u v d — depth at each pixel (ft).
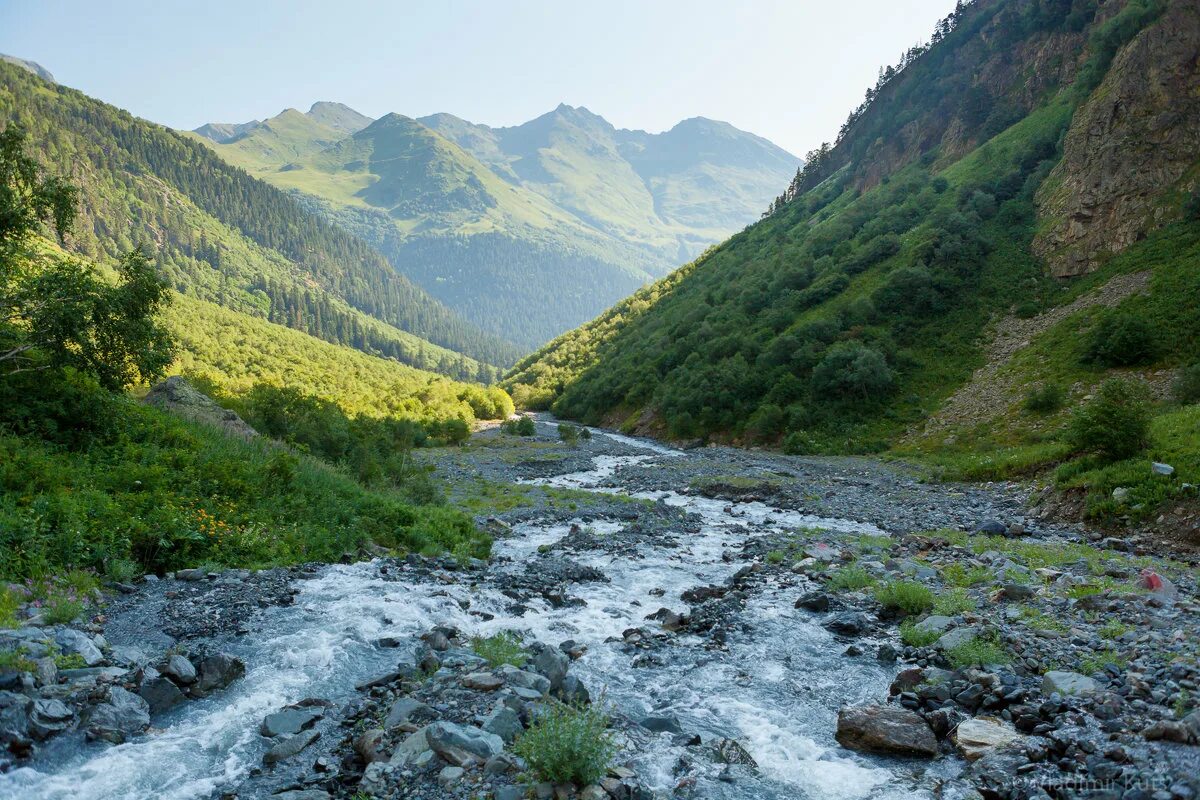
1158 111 246.27
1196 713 27.09
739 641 45.19
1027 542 78.43
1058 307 232.12
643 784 26.76
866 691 37.11
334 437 137.69
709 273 514.27
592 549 80.59
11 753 27.09
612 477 167.53
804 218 504.84
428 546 74.23
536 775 25.81
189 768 27.66
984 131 380.17
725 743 30.45
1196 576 58.18
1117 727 28.19
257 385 163.12
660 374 358.84
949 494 120.78
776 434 240.94
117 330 84.28
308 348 634.43
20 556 48.03
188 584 52.24
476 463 195.72
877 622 48.39
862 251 322.96
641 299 615.98
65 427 76.33
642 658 42.06
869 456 194.80
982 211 297.94
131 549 55.11
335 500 79.30
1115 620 43.45
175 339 92.43
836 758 29.81
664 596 58.90
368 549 70.49
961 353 236.02
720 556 77.66
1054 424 169.58
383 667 38.58
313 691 35.17
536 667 37.42
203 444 86.12
